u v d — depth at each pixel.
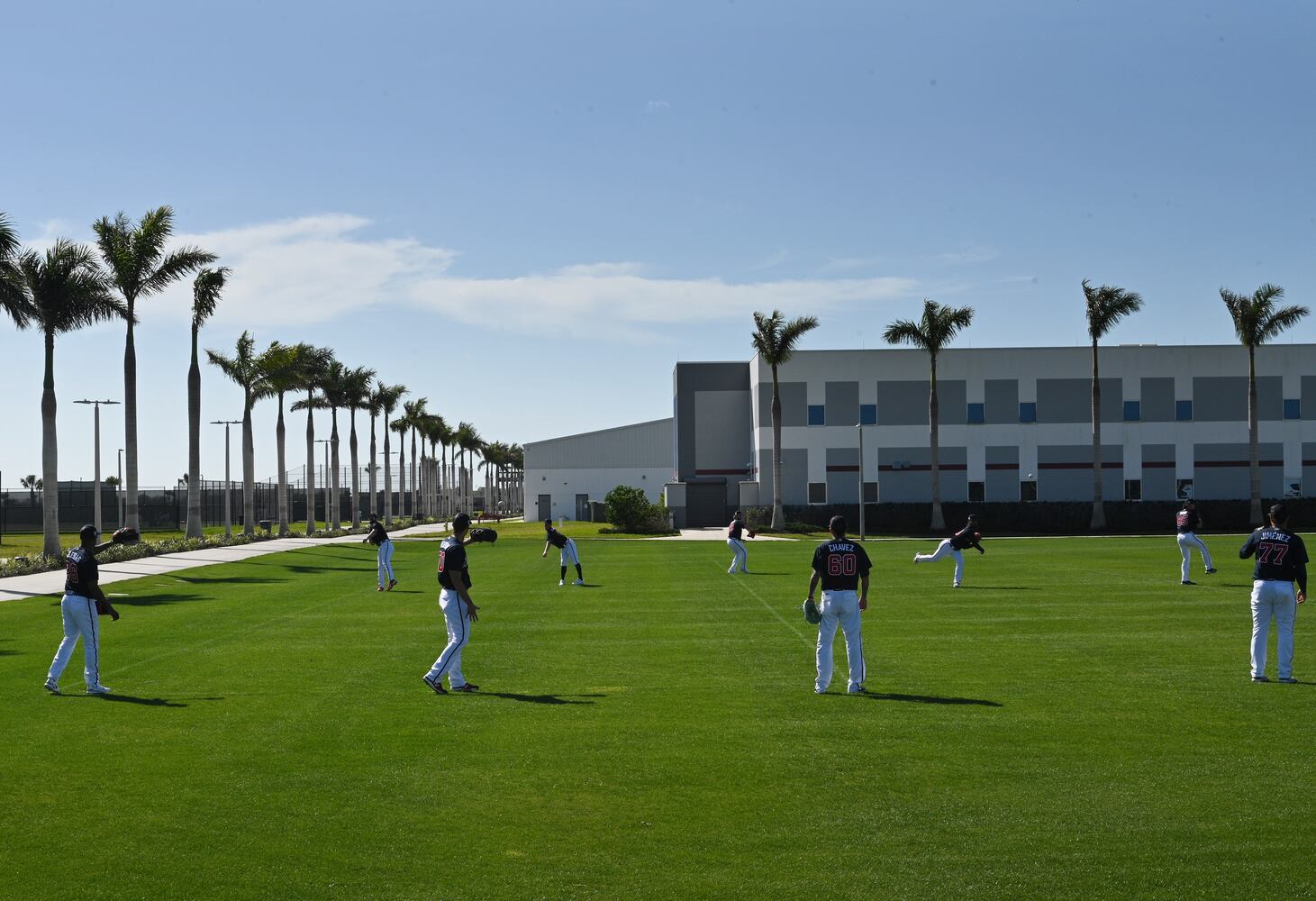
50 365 38.03
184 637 18.39
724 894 6.48
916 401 71.44
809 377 71.69
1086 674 13.62
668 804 8.23
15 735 10.59
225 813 8.05
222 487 103.31
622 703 12.00
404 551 50.22
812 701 12.03
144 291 43.53
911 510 66.81
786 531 64.50
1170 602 22.20
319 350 70.94
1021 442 70.94
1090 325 64.12
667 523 72.19
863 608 12.50
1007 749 9.77
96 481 55.47
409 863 7.01
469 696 12.45
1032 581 27.53
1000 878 6.69
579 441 104.50
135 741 10.33
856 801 8.25
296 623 20.27
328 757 9.66
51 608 24.00
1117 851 7.12
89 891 6.56
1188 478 70.31
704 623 19.59
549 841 7.42
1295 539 12.88
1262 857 6.99
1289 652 12.96
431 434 124.69
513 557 43.69
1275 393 70.62
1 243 35.44
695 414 83.81
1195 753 9.56
